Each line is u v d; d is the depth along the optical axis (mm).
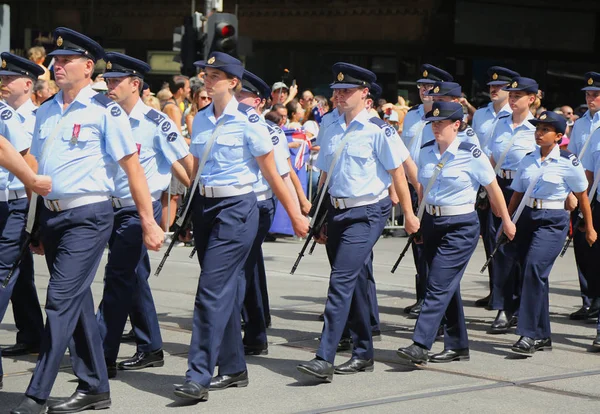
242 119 8188
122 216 8656
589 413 7906
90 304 7703
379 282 14336
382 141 8828
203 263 8172
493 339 10906
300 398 8188
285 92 17656
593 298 12094
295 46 30047
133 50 33312
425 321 9219
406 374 9125
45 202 7477
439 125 9391
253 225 8219
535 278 10102
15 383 8562
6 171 8547
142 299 9047
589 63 30828
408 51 28391
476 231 9461
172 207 16141
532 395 8445
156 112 9320
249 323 9734
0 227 8625
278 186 8258
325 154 9141
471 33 28594
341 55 29375
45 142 7426
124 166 7512
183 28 18531
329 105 20078
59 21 34438
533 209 10359
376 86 10375
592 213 11773
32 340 9602
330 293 8750
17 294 9461
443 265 9320
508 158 12289
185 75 18531
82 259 7410
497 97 12500
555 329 11516
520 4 29219
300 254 9305
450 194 9383
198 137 8352
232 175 8148
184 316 11516
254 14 30672
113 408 7797
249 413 7715
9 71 9188
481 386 8719
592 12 30625
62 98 7578
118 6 33469
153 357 9141
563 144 16531
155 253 16703
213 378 8469
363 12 28922
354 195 8852
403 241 19406
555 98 30406
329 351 8648
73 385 8469
